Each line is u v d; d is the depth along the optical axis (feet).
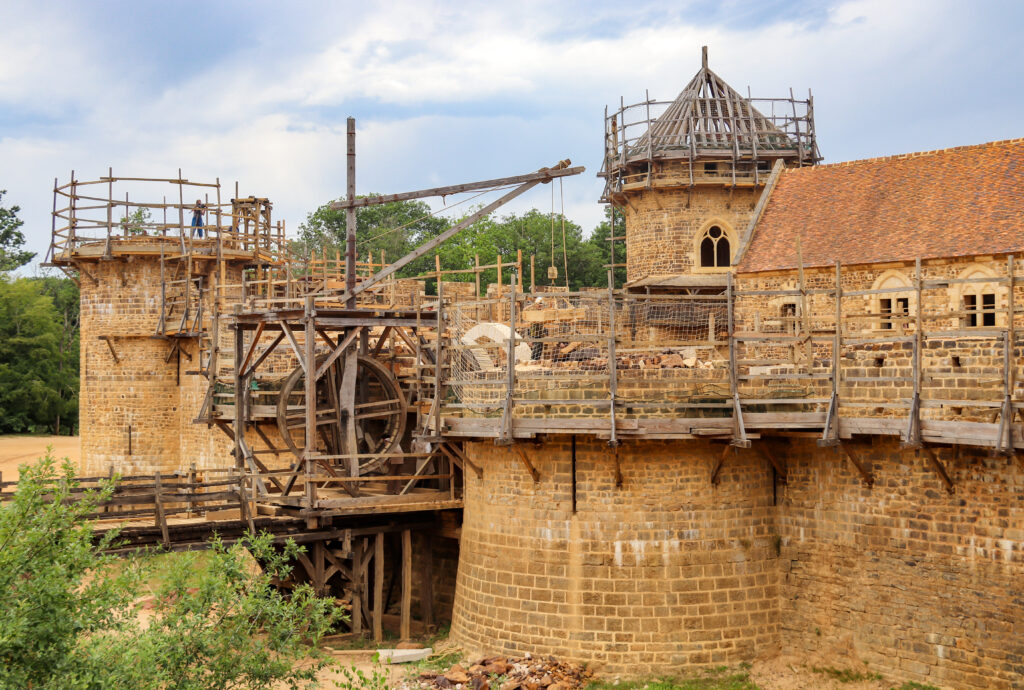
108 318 151.94
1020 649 74.90
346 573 101.35
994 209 108.17
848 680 82.99
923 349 79.10
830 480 86.28
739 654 86.79
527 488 89.81
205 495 91.91
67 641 58.65
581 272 264.31
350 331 102.17
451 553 108.27
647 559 86.17
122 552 87.66
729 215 169.78
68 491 63.26
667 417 84.07
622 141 174.81
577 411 85.66
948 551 78.95
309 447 97.55
